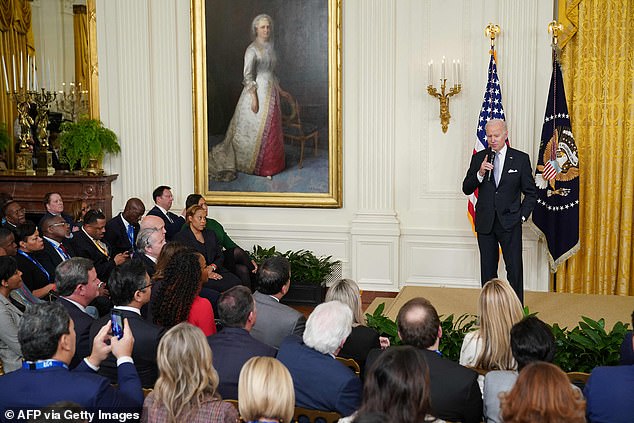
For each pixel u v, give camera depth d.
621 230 6.95
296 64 7.56
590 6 6.75
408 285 7.48
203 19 7.66
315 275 7.31
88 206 7.45
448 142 7.33
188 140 7.93
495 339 3.24
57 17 10.12
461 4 7.14
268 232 7.82
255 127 7.72
